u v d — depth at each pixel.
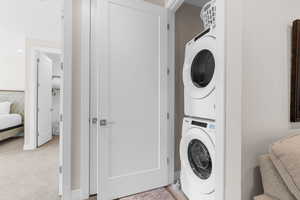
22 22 2.85
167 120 1.96
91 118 1.72
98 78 1.59
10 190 1.87
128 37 1.73
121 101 1.70
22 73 4.71
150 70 1.85
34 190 1.87
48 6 2.39
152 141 1.86
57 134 4.79
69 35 1.65
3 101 4.52
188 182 1.58
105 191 1.62
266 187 0.88
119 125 1.69
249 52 0.93
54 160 2.80
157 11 1.89
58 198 1.72
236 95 0.89
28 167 2.51
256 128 0.95
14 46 3.99
